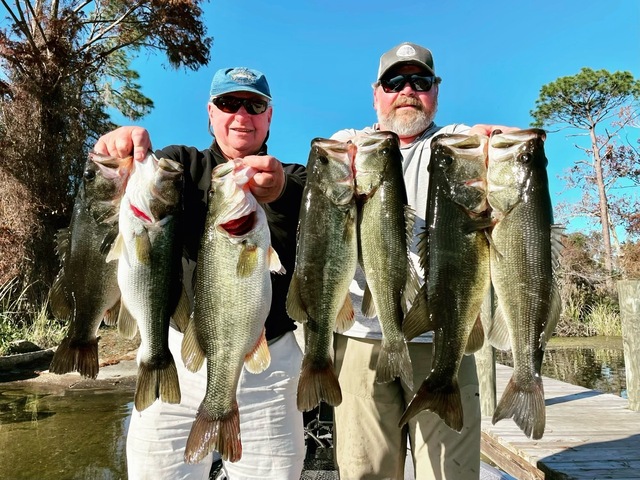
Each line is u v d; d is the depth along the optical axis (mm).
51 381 3402
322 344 978
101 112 7332
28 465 1918
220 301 958
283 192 1060
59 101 6094
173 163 990
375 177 986
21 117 5820
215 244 959
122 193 977
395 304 986
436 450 1143
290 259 1133
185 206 1102
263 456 1073
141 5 6363
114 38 6973
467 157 967
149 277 952
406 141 1287
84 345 958
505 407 935
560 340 6051
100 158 975
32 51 5883
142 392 936
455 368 961
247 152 1163
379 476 1183
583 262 8195
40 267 5605
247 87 1111
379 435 1188
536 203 938
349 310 1014
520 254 937
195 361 979
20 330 4582
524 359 936
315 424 1534
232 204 939
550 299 943
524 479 1719
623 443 1772
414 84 1233
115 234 968
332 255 977
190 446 934
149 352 950
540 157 950
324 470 1395
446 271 966
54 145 5965
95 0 6609
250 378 1075
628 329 2205
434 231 977
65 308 984
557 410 2201
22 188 5637
